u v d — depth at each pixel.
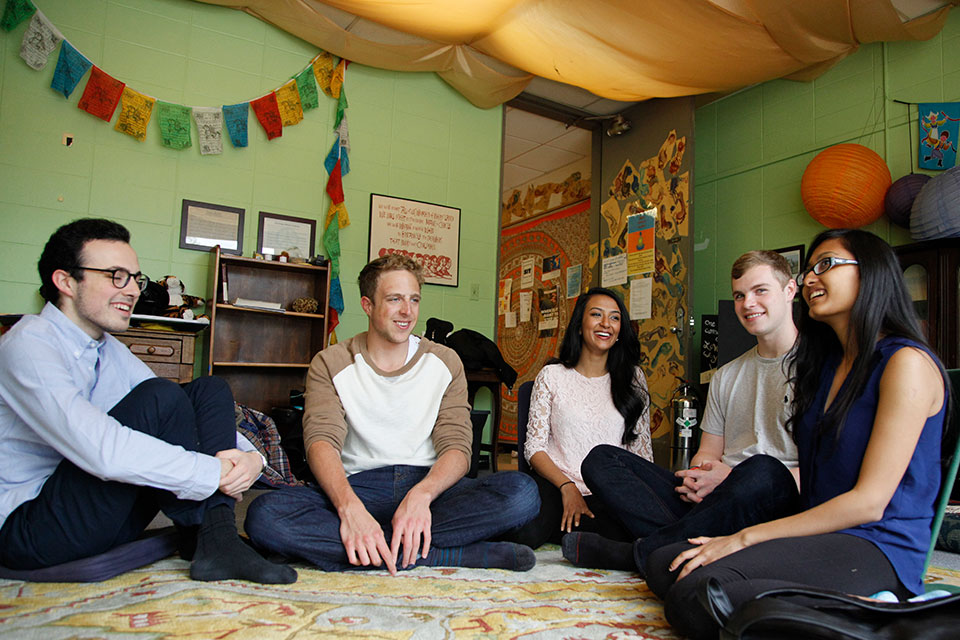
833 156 4.01
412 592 1.47
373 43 4.24
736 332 4.31
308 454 1.80
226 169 4.08
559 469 2.26
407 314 1.88
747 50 3.75
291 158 4.28
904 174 3.96
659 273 4.98
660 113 5.10
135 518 1.58
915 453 1.30
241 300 3.91
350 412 1.89
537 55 4.16
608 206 5.61
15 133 3.52
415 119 4.76
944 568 2.09
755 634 0.98
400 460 1.90
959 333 3.31
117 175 3.77
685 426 4.31
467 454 1.91
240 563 1.50
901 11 3.87
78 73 3.62
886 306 1.36
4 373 1.40
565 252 6.80
